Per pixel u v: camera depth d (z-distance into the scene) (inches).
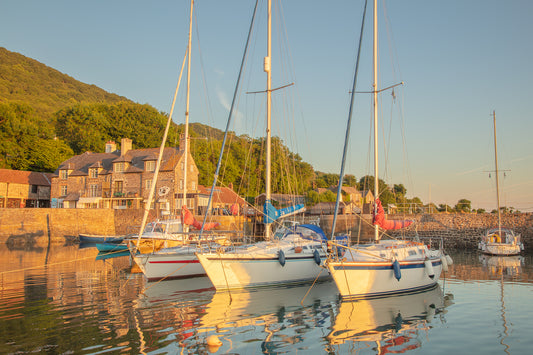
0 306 565.6
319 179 3769.7
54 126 3208.7
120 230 1953.7
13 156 2691.9
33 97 6446.9
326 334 436.1
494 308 551.2
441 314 517.3
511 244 1312.7
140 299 607.2
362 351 387.5
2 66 7071.9
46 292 663.8
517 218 1513.3
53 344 397.1
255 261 669.9
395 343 409.7
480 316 510.0
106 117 3171.8
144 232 1044.5
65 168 2401.6
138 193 2178.9
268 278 682.8
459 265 1040.8
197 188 2289.6
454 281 770.8
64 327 457.1
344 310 534.3
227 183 2925.7
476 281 771.4
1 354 366.6
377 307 550.0
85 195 2325.3
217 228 1669.5
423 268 658.2
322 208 2389.3
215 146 3063.5
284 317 502.3
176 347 391.5
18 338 415.8
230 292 647.8
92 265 1026.1
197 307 553.9
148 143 3105.3
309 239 781.3
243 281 661.9
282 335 431.8
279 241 754.2
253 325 468.4
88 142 2960.1
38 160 2758.4
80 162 2469.2
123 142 2311.8
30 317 501.7
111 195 2185.0
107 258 1210.6
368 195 3253.0
